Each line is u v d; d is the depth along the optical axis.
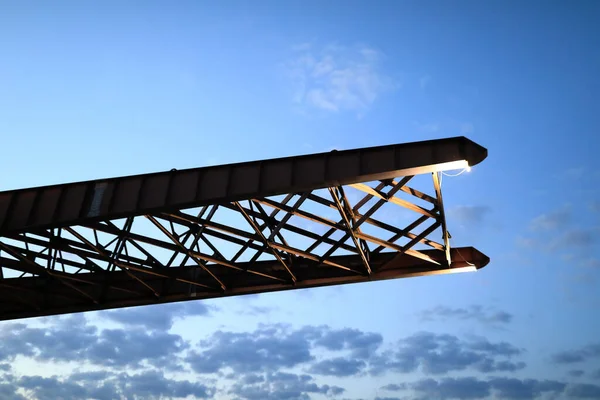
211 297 37.62
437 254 36.53
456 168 29.45
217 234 34.25
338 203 31.33
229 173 31.50
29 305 38.47
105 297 38.38
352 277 36.38
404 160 29.69
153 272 35.75
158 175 32.09
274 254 34.69
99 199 32.09
